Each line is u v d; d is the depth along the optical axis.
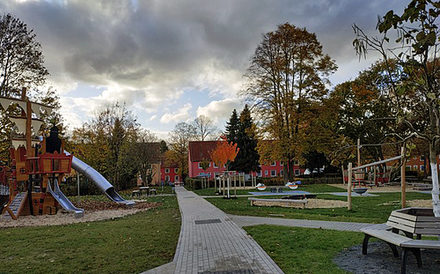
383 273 4.96
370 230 6.10
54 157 14.53
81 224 11.38
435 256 5.85
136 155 40.16
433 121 5.65
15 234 9.33
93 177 19.22
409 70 5.57
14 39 23.12
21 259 6.39
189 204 17.58
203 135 73.25
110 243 7.70
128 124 36.53
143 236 8.54
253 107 30.95
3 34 22.59
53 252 6.93
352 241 7.07
